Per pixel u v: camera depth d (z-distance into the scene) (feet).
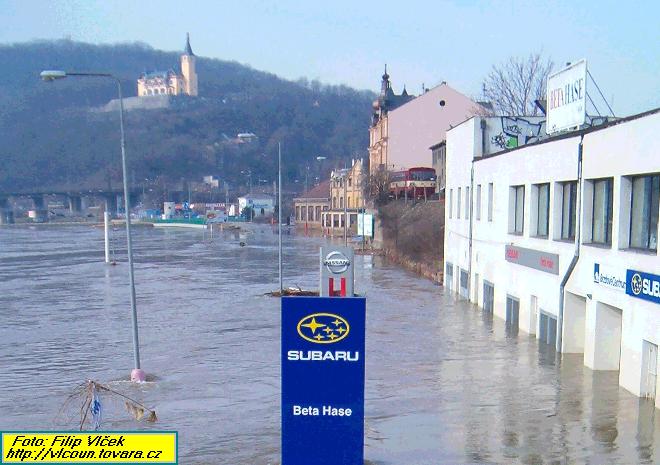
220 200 631.15
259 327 90.68
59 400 56.39
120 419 50.26
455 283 122.42
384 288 129.80
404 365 66.28
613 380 59.31
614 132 58.49
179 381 61.87
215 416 50.72
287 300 34.14
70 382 62.75
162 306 111.86
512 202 89.35
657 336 50.65
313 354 34.30
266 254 226.38
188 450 43.14
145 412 51.34
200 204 610.24
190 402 54.75
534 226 81.20
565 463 39.55
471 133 109.40
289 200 545.85
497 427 46.55
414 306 106.32
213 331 88.07
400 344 76.64
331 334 34.17
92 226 533.55
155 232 420.77
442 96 251.19
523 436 44.57
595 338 62.64
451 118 252.01
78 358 73.10
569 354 70.23
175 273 168.14
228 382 61.31
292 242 287.69
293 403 34.45
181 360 70.90
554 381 59.31
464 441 43.70
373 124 301.43
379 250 217.36
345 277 36.29
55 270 181.68
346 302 34.12
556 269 72.18
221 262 198.49
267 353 73.97
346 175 330.75
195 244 289.12
